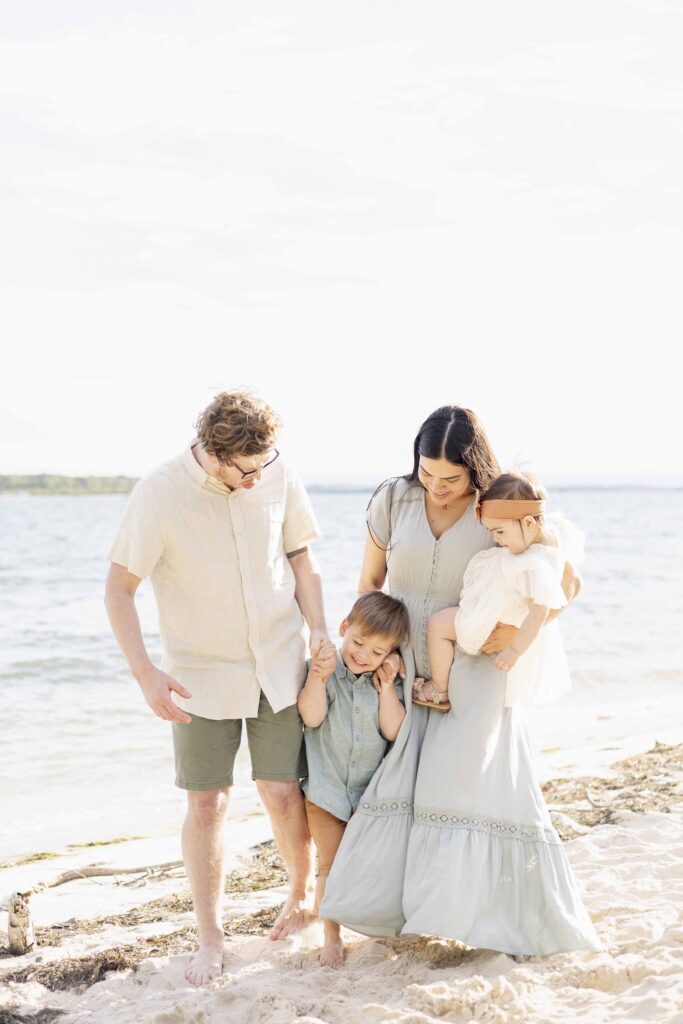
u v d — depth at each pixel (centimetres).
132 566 341
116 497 7112
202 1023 296
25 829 588
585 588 2095
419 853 330
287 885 449
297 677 355
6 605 1823
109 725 883
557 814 509
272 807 358
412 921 318
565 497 9119
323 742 354
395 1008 288
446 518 352
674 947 323
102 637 1386
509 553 334
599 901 378
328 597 1797
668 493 9756
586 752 696
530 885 329
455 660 343
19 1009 323
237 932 384
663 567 2606
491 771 335
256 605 347
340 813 345
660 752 659
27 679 1098
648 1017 272
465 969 321
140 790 682
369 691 350
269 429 324
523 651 331
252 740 361
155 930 395
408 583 354
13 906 375
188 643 348
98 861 514
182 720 332
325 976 323
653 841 457
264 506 351
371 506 369
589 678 1118
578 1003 291
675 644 1346
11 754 778
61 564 2609
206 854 348
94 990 335
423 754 342
